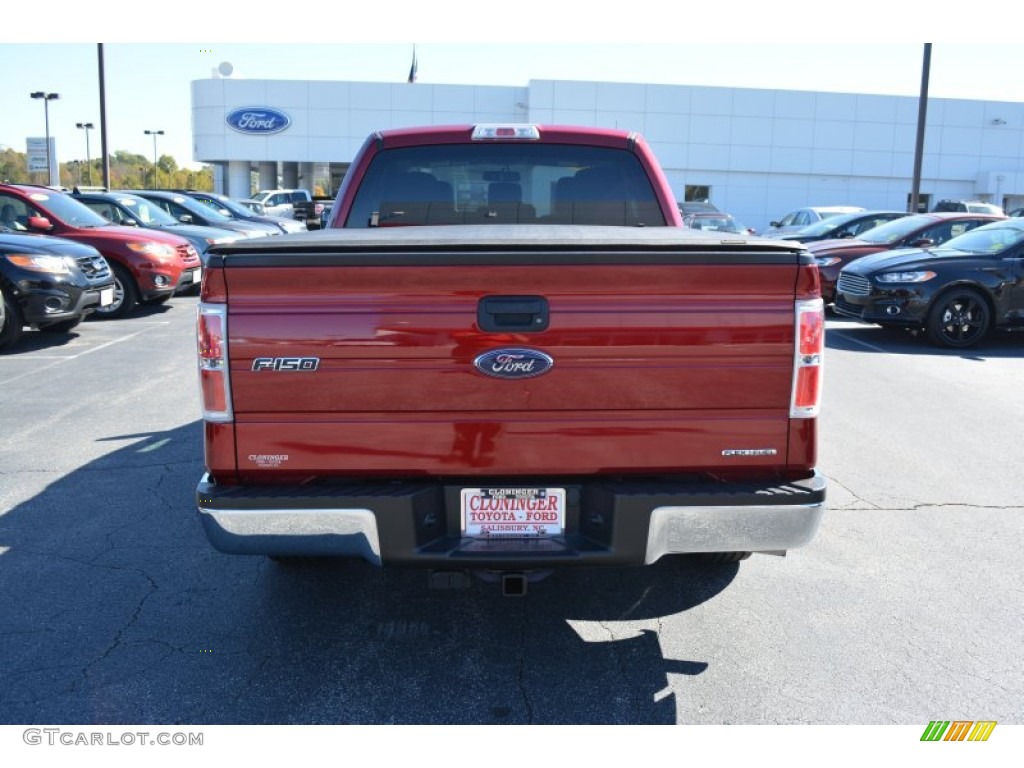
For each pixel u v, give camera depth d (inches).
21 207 489.7
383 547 113.0
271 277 108.3
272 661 132.7
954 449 246.8
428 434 111.8
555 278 109.1
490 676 128.9
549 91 1553.9
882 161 1649.9
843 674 129.3
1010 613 149.2
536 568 114.6
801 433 113.8
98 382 323.3
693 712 119.3
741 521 113.5
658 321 110.1
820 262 526.9
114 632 140.9
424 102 1594.5
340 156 1621.6
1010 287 413.1
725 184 1627.7
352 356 109.7
